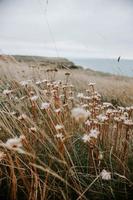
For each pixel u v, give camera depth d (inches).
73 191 81.6
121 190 84.7
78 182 83.6
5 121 100.5
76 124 109.4
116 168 89.4
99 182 82.7
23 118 91.4
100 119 96.7
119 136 99.2
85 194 81.4
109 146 97.0
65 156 88.2
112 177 84.5
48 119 106.4
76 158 88.3
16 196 77.2
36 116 109.7
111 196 82.2
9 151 81.6
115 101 218.5
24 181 76.4
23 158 85.2
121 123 97.5
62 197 79.4
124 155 92.4
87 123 93.6
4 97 125.4
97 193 81.7
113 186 84.8
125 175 87.6
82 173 83.2
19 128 91.7
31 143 91.0
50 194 80.5
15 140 63.6
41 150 91.9
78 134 101.3
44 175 82.9
